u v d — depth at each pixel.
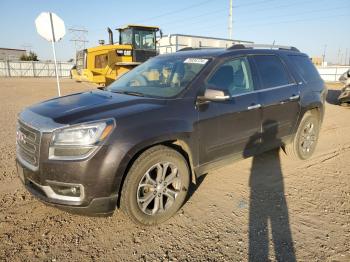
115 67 15.80
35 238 2.97
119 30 17.67
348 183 4.31
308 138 5.27
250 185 4.23
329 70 35.62
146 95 3.65
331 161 5.24
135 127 2.93
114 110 3.05
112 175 2.79
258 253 2.77
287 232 3.10
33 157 2.92
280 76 4.66
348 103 11.69
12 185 4.16
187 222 3.29
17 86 23.97
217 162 3.79
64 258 2.70
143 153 3.01
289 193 3.98
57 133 2.76
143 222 3.12
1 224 3.20
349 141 6.62
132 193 2.97
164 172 3.21
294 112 4.77
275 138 4.56
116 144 2.79
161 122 3.11
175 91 3.53
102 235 3.04
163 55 4.77
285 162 5.15
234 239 2.98
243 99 3.95
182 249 2.83
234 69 4.04
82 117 2.88
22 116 3.24
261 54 4.53
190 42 25.53
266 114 4.26
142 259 2.70
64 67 51.28
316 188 4.14
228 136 3.80
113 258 2.71
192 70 3.78
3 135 6.93
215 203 3.71
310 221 3.30
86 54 15.86
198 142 3.47
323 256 2.72
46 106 3.32
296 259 2.69
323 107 5.43
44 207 3.57
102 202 2.82
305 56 5.46
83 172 2.71
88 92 4.14
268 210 3.54
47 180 2.81
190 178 3.64
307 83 5.07
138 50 16.55
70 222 3.27
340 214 3.45
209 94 3.34
